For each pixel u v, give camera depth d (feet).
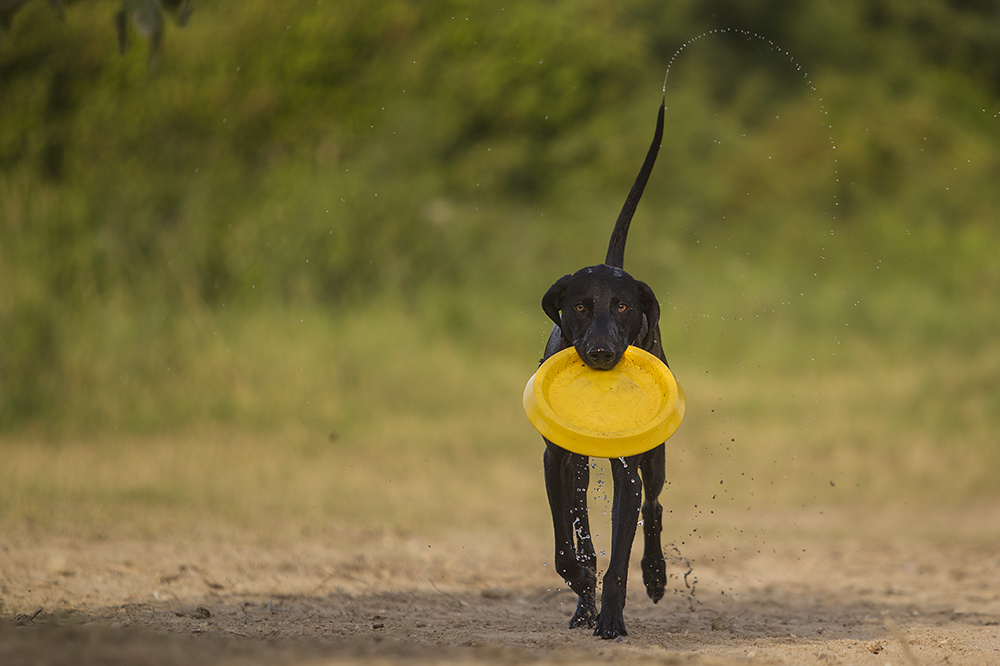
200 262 59.41
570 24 89.15
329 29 74.64
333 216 65.31
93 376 49.16
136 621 18.24
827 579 27.73
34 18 63.41
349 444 45.16
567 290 18.54
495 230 73.00
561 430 17.52
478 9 84.94
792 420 49.08
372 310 61.16
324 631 17.85
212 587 22.39
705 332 62.34
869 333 64.03
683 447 45.29
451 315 62.75
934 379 53.62
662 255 73.46
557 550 18.88
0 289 50.60
